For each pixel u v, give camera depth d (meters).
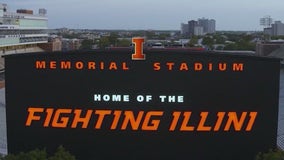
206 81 37.81
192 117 38.19
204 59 37.66
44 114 38.56
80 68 38.06
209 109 38.06
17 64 38.25
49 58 38.12
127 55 37.84
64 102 38.41
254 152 38.31
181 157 38.69
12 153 38.94
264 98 37.84
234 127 38.16
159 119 38.25
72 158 36.28
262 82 37.75
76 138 38.69
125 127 38.44
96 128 38.53
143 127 38.38
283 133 72.12
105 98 38.22
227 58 37.59
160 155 38.66
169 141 38.47
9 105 38.59
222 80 37.78
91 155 38.88
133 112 38.25
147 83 37.97
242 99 37.91
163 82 37.94
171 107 38.12
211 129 38.25
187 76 37.84
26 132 38.78
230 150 38.41
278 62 37.53
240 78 37.75
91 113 38.41
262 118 38.03
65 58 38.03
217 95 37.91
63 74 38.16
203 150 38.53
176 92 37.97
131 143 38.56
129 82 38.00
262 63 37.59
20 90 38.47
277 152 36.81
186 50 38.75
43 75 38.25
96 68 38.00
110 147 38.72
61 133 38.69
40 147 38.84
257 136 38.19
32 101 38.47
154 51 37.72
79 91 38.25
